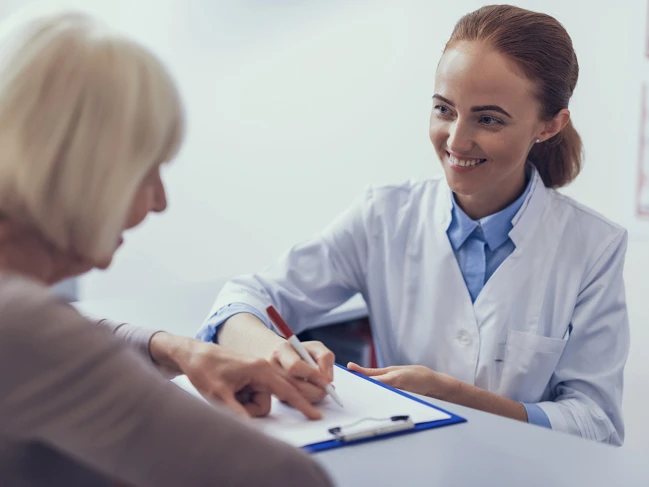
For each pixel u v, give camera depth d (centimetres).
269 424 83
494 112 108
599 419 109
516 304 117
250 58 250
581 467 74
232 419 54
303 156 242
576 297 118
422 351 123
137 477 51
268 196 253
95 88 54
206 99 264
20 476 52
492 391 117
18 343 48
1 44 55
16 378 48
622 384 117
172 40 270
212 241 270
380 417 84
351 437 78
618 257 120
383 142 223
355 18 223
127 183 56
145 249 290
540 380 117
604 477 72
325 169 237
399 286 128
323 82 234
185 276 280
